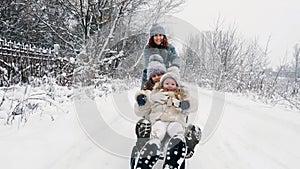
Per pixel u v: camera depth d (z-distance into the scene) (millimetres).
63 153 4648
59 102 8586
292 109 12531
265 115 10234
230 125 8227
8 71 10633
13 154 4246
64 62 13016
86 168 4379
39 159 4223
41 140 5016
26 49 11500
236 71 22875
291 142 6535
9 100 7539
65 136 5434
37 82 10344
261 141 6551
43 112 7031
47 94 8195
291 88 18234
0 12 17922
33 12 17875
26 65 11328
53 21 17562
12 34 18938
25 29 19188
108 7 14672
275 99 15633
